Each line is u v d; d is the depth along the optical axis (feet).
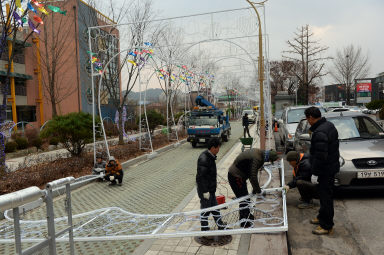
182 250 13.56
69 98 84.33
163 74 56.18
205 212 14.99
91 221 18.45
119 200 24.17
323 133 13.69
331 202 14.24
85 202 24.14
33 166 36.29
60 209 22.53
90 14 50.01
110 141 59.52
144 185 28.86
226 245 13.83
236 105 173.99
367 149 19.30
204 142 56.08
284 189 16.47
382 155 18.22
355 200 19.21
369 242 13.55
